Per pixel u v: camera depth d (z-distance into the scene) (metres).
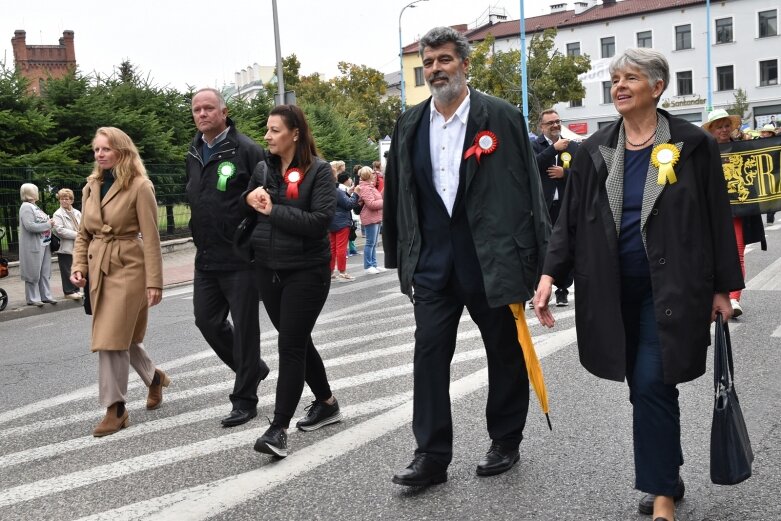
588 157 3.59
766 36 56.28
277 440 4.62
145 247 5.62
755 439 4.64
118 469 4.76
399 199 4.29
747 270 11.78
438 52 4.02
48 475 4.75
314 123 32.25
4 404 6.85
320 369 5.23
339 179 16.56
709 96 54.56
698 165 3.42
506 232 4.04
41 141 19.14
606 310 3.50
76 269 5.65
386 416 5.46
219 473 4.56
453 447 4.72
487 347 4.30
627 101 3.46
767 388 5.68
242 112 27.58
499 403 4.32
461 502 3.92
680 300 3.36
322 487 4.23
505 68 44.59
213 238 5.50
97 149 5.62
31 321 12.52
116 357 5.56
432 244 4.18
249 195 4.84
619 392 5.75
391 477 4.31
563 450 4.59
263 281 4.88
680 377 3.36
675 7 58.91
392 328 9.16
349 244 20.08
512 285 4.00
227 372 7.38
